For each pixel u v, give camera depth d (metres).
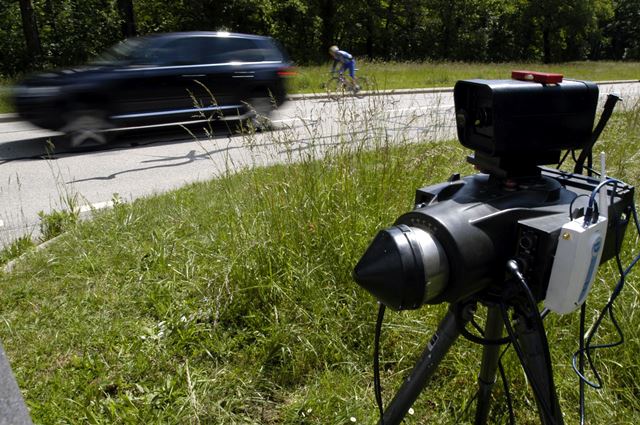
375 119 4.50
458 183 1.62
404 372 2.74
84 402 2.52
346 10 38.22
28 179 7.02
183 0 30.25
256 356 2.86
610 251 1.60
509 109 1.41
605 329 2.85
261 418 2.48
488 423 2.42
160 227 4.47
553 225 1.35
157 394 2.55
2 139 9.17
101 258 3.93
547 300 1.36
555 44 52.50
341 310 3.06
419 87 16.78
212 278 3.37
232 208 3.99
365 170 3.98
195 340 2.96
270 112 10.23
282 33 35.66
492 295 1.47
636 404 2.47
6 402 1.49
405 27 44.44
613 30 61.09
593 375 2.61
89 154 8.38
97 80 8.46
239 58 9.83
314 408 2.49
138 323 3.12
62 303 3.36
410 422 2.41
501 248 1.38
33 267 3.87
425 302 1.33
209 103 9.57
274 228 3.47
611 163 5.55
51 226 4.83
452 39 46.06
